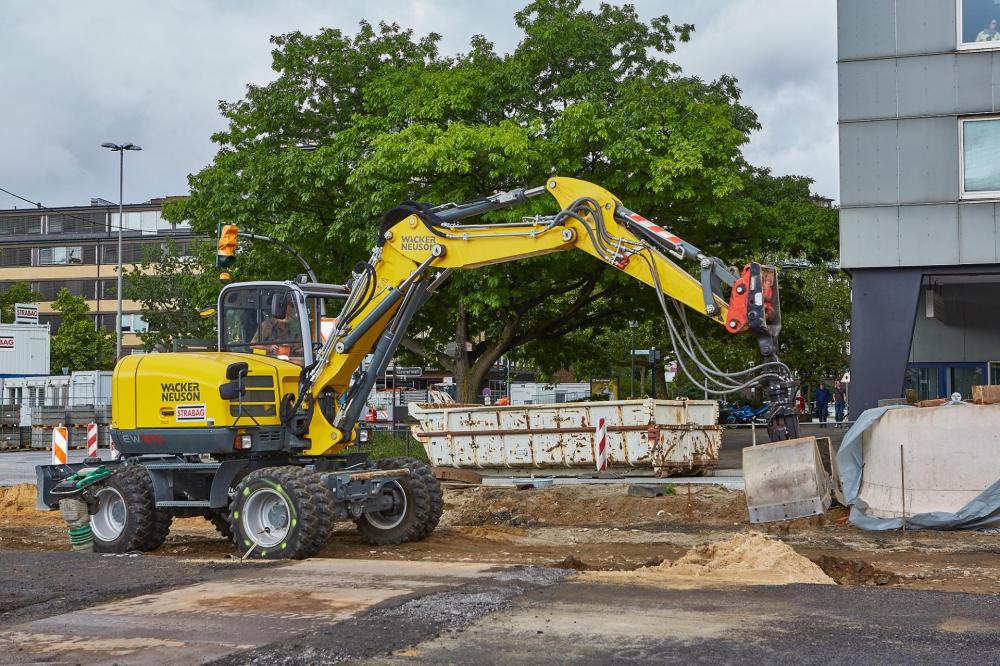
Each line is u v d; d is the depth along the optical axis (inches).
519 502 614.5
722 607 288.2
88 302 3511.3
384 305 458.9
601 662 233.8
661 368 1656.0
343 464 491.8
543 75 1011.3
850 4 722.8
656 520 564.7
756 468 452.1
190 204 1096.2
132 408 476.1
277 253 1071.0
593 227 409.1
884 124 715.4
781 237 1012.5
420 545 472.4
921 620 271.0
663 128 900.0
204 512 478.3
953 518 467.5
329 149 988.6
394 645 251.0
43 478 495.2
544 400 1770.4
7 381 1646.2
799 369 1947.6
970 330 941.8
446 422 794.2
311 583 334.6
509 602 297.0
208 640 259.9
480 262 441.4
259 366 463.5
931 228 705.6
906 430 489.7
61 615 295.7
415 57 1093.1
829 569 370.9
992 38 695.7
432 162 874.8
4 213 3659.0
